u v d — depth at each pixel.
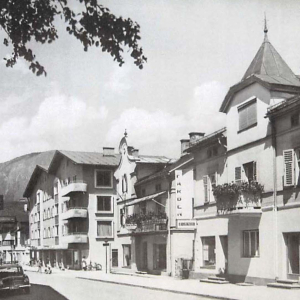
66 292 26.33
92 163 52.94
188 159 35.56
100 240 53.78
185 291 23.89
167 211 36.56
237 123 27.61
